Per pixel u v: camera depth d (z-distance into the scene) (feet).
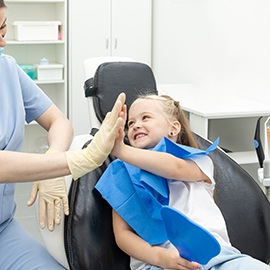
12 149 5.44
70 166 4.46
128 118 5.50
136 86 6.72
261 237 5.69
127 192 4.98
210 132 11.37
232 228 5.63
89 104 6.83
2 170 4.41
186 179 5.00
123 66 6.79
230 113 8.56
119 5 13.38
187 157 5.07
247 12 9.73
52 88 14.33
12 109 5.51
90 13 13.20
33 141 14.49
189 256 4.23
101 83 6.62
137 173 5.00
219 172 5.97
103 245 5.07
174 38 12.65
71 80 13.32
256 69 9.64
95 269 4.92
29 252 5.26
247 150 10.11
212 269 4.62
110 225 5.24
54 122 5.95
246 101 9.64
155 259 4.62
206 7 11.09
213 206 5.06
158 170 4.84
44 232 5.17
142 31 13.70
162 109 5.41
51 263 5.12
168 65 13.10
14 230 5.58
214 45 10.92
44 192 5.23
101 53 13.46
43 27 12.94
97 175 5.50
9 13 13.48
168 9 12.88
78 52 13.28
